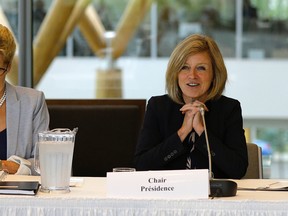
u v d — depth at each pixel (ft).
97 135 15.84
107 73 21.34
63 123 15.76
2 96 13.44
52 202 9.27
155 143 12.76
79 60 21.16
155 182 9.50
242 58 21.89
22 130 13.41
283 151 22.41
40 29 20.77
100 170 15.81
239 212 9.16
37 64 20.81
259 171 13.79
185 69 12.56
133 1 21.35
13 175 11.91
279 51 21.91
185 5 21.54
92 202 9.25
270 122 22.00
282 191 10.55
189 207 9.19
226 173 12.35
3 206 9.23
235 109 12.96
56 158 9.89
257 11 21.86
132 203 9.23
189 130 12.23
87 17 21.20
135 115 15.93
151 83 21.49
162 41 21.45
